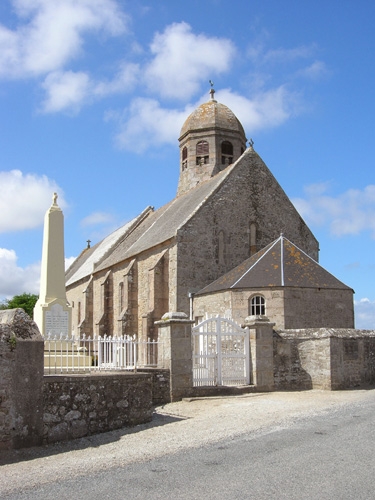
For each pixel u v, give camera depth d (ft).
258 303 98.12
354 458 31.60
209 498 25.12
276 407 54.08
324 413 49.42
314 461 31.14
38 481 30.30
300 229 129.49
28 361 40.45
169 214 143.43
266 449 35.04
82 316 176.24
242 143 148.77
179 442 39.55
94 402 45.19
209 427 45.06
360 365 73.92
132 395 48.32
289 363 70.59
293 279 97.96
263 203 124.98
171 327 61.57
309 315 97.30
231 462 32.01
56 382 42.63
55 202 70.64
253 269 102.06
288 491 25.67
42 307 66.44
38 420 40.68
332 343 70.18
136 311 131.03
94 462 34.42
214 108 147.84
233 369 67.72
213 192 119.34
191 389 62.03
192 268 113.19
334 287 100.12
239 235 120.37
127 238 172.76
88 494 27.04
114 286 149.38
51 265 68.44
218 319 67.15
